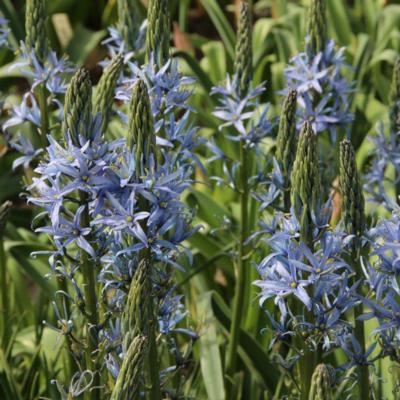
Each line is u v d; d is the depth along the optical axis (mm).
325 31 9359
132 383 5555
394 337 6559
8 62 16719
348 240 6465
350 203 6578
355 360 6773
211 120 14438
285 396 7793
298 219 6301
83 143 6266
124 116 7953
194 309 11086
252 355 9766
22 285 12078
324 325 6457
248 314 10938
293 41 16312
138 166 6141
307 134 6152
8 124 8898
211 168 14000
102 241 6586
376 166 10141
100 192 6203
